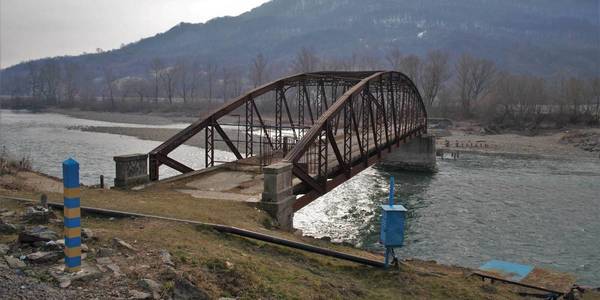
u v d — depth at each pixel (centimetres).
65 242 854
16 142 7312
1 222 1100
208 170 2603
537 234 3027
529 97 11200
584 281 2230
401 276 1188
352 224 3256
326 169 2377
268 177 1862
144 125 11406
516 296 1220
